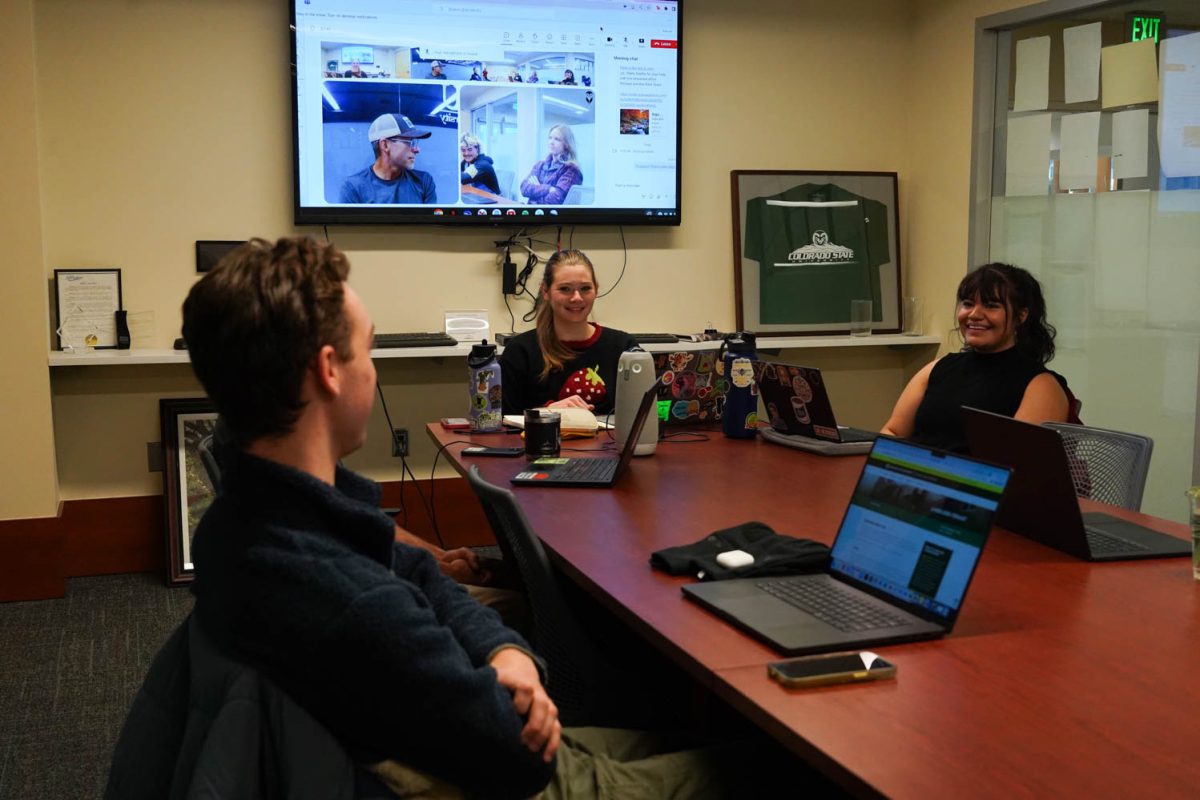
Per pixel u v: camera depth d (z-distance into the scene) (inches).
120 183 174.1
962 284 132.6
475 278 191.9
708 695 86.7
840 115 212.4
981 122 197.6
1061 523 79.9
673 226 201.5
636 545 81.0
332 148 179.9
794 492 99.4
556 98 189.9
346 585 43.1
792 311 209.3
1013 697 52.6
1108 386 179.8
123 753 46.5
